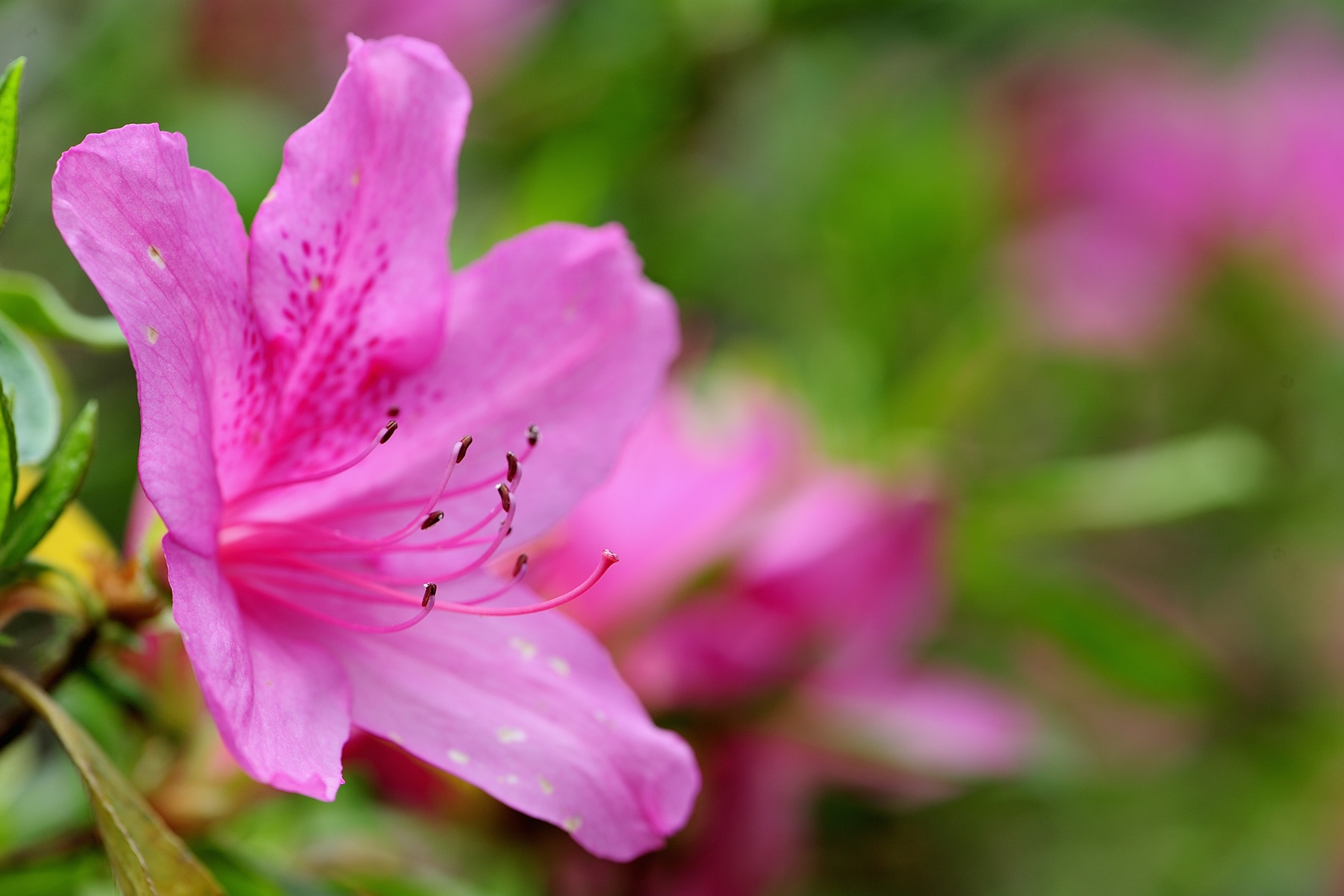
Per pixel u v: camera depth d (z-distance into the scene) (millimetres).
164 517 370
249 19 594
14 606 401
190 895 382
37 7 569
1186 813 588
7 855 425
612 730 397
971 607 537
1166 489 525
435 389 407
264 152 595
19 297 405
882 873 518
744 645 473
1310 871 583
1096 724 568
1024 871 562
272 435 401
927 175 600
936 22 606
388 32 605
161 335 372
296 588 401
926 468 513
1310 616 608
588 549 468
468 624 401
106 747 437
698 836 478
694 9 558
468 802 469
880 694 491
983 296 588
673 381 498
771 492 480
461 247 574
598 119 563
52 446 390
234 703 372
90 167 370
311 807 464
